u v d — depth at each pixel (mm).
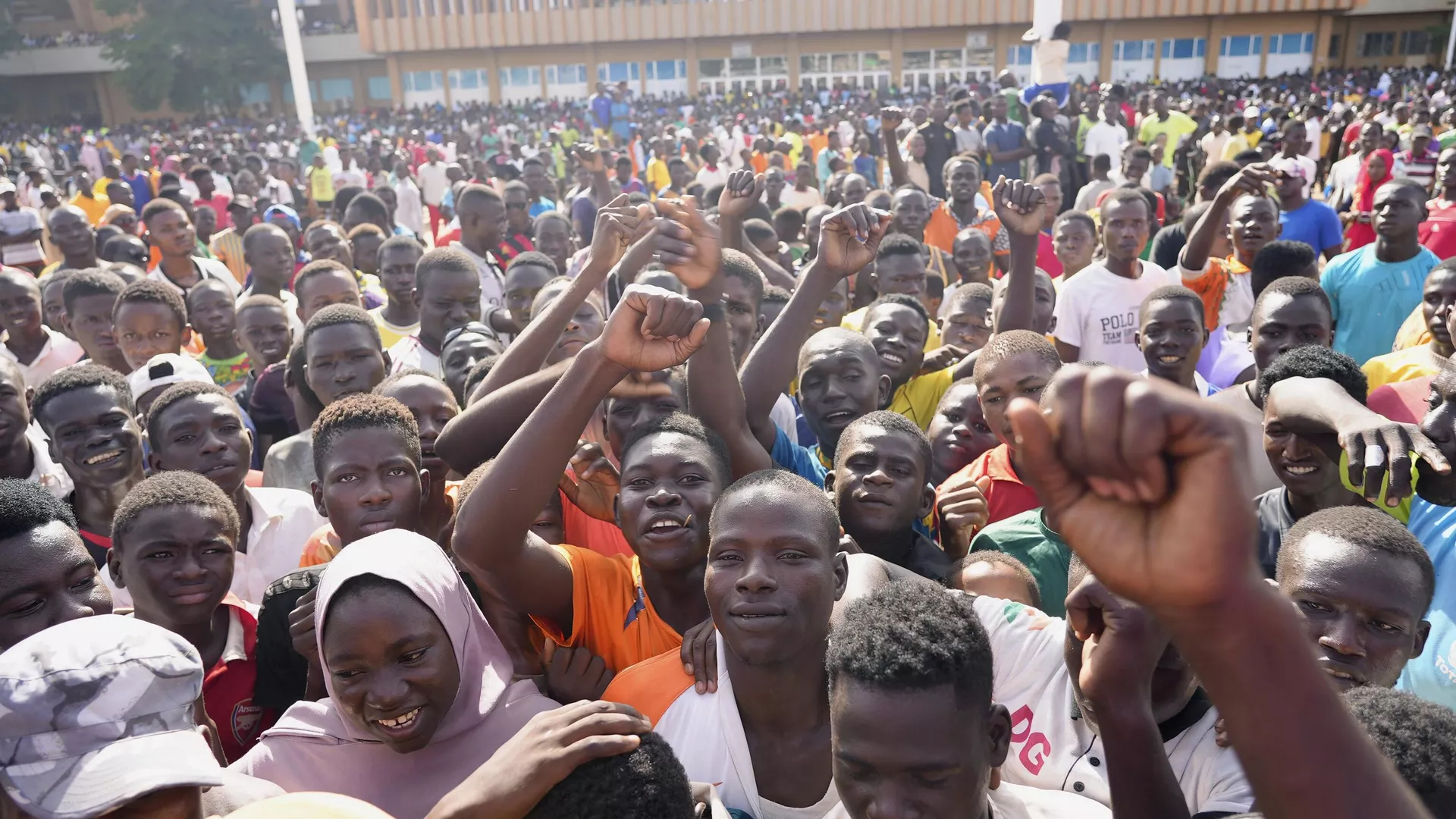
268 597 2535
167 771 1408
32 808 1356
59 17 52156
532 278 5492
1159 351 3920
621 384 3082
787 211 8500
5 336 5711
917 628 1583
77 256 7352
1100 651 1360
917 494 2805
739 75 41781
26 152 26781
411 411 3207
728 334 2754
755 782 1996
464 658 2123
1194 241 5152
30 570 2205
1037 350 3312
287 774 2082
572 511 3010
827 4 39750
